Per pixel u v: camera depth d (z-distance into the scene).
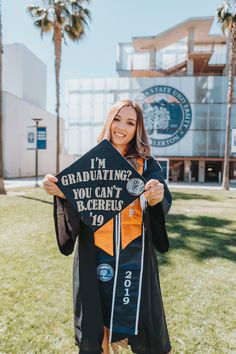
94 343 1.48
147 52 32.81
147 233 1.54
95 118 28.77
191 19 27.55
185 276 3.87
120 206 1.51
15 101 30.89
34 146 17.45
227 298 3.25
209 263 4.38
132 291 1.52
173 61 33.56
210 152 27.48
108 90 28.47
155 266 1.63
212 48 31.42
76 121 29.06
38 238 5.64
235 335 2.56
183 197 13.49
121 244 1.55
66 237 1.56
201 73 34.56
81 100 28.94
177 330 2.62
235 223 7.36
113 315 1.51
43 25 17.70
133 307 1.51
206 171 29.39
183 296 3.29
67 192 1.52
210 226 6.96
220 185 24.17
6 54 35.50
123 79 28.19
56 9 17.47
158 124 27.86
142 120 1.74
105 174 1.52
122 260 1.54
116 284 1.52
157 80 27.77
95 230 1.51
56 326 2.68
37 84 40.34
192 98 27.50
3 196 12.15
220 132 27.38
